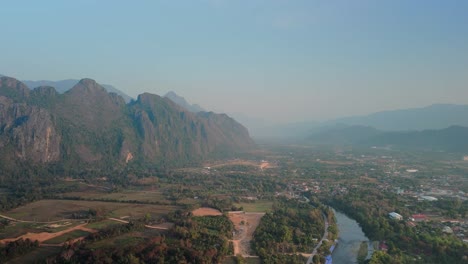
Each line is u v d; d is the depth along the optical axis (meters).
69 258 173.12
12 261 173.25
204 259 178.00
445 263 187.00
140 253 181.12
